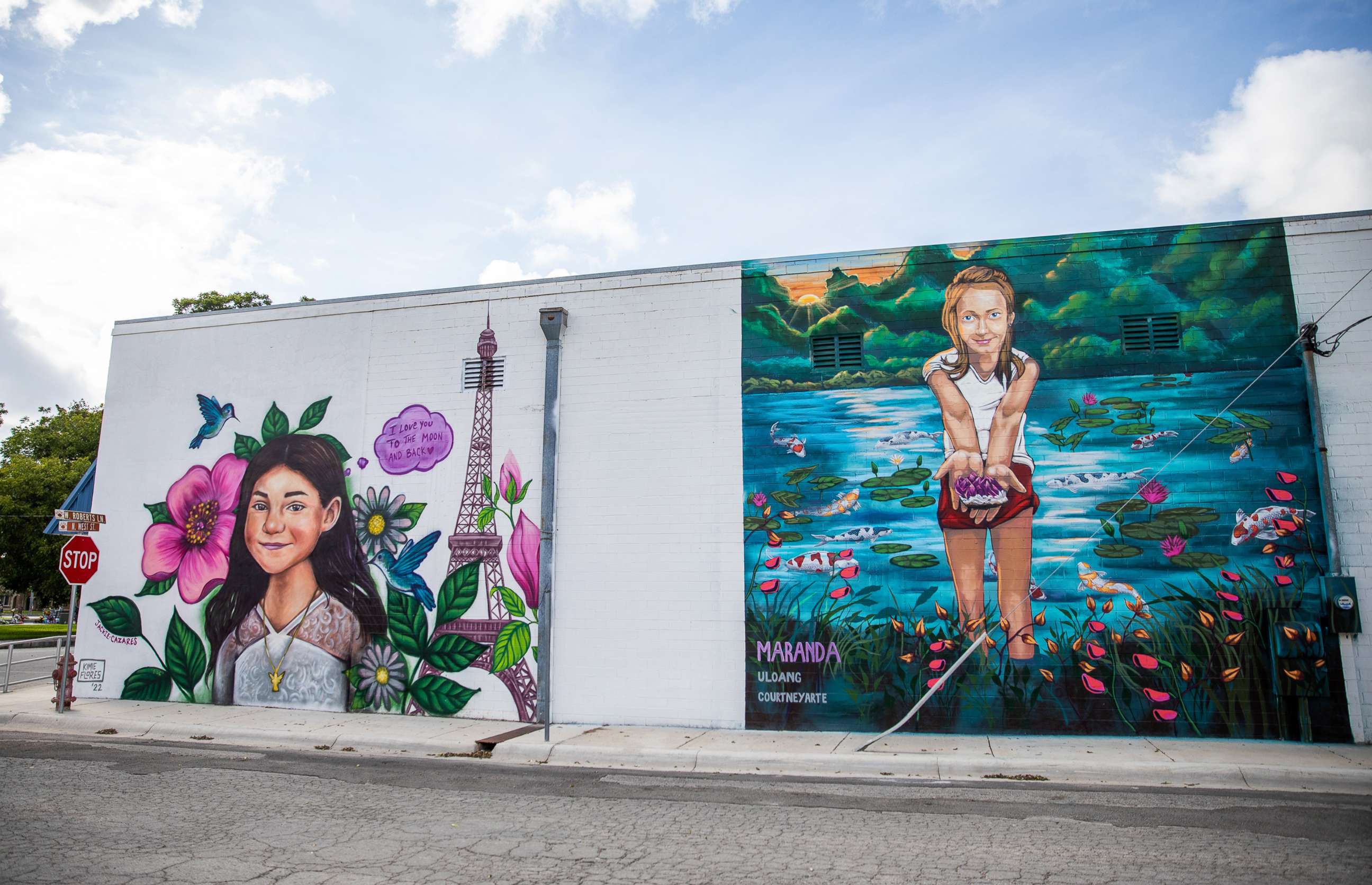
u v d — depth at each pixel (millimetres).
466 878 6086
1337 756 10359
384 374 15188
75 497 17000
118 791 8938
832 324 13406
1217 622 11711
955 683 12180
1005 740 11562
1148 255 12664
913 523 12672
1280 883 5941
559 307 14461
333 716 13992
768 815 8055
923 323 13125
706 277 13953
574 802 8625
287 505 15258
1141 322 12531
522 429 14375
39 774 9828
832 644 12641
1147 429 12266
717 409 13586
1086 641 11969
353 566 14773
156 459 16109
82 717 13781
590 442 13961
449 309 15039
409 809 8289
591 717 13242
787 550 12984
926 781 9766
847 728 12414
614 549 13578
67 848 6707
